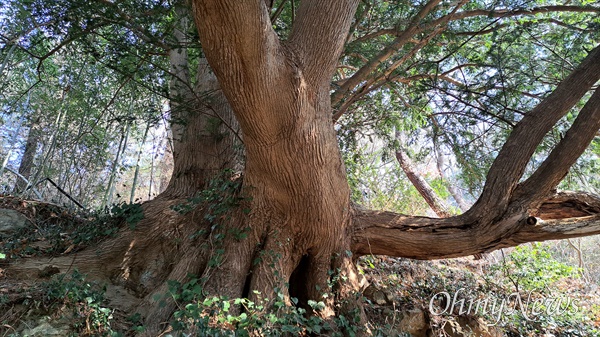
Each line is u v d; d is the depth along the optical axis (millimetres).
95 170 9016
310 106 3594
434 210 10633
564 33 5977
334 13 3678
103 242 4680
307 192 3941
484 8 6270
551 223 4176
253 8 2689
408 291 5344
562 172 4273
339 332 3602
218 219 4422
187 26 5512
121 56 4539
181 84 5770
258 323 3279
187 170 5586
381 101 7793
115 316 3635
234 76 3020
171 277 4090
